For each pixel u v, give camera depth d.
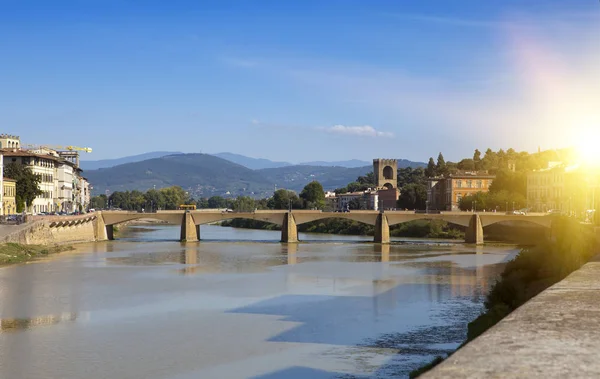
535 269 89.38
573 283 21.62
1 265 142.00
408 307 90.44
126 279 120.12
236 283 115.62
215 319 81.88
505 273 93.62
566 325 14.19
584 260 82.62
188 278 122.44
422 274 129.75
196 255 172.00
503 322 14.65
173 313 85.88
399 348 67.31
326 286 111.81
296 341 70.38
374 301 95.56
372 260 160.12
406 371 58.91
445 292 104.50
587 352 12.08
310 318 82.62
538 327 14.02
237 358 63.44
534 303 17.14
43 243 184.00
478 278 123.00
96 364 61.31
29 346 68.06
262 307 90.56
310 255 174.12
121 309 88.62
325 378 57.00
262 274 129.62
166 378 57.12
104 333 73.94
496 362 11.48
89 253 175.38
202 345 68.56
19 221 179.00
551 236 123.94
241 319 81.88
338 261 157.50
